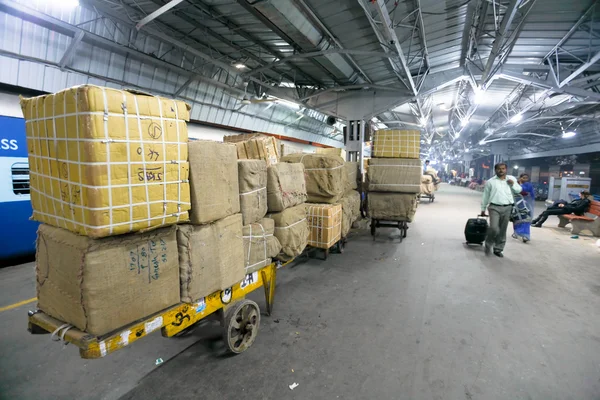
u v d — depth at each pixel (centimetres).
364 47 636
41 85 533
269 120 1224
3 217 480
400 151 657
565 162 1920
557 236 755
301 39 536
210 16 482
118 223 159
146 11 502
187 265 204
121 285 169
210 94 884
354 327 316
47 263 182
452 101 1300
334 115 953
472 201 1574
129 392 226
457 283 440
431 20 555
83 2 483
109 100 151
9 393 226
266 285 321
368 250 610
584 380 240
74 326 169
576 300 385
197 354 270
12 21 460
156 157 172
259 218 297
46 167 175
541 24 609
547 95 908
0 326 318
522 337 300
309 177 517
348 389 228
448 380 238
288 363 258
